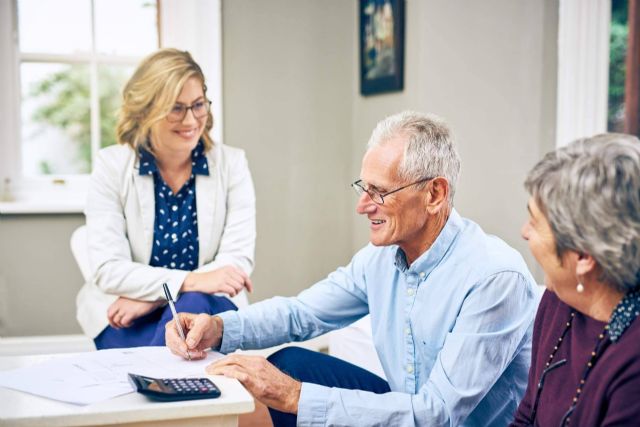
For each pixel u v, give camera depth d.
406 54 3.21
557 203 1.15
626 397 1.11
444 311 1.59
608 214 1.11
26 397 1.27
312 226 3.74
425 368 1.65
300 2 3.62
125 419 1.20
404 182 1.53
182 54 2.46
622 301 1.17
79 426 1.19
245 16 3.54
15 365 1.49
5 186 3.46
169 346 1.64
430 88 3.10
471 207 3.16
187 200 2.51
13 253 3.42
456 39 3.11
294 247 3.72
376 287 1.76
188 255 2.51
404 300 1.68
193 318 1.72
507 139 3.18
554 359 1.33
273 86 3.62
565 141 3.05
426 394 1.49
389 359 1.72
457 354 1.51
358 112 3.70
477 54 3.13
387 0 3.30
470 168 3.15
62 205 3.38
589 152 1.13
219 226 2.55
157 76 2.37
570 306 1.29
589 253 1.14
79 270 3.48
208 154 2.56
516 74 3.16
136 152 2.46
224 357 1.58
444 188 1.56
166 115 2.36
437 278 1.61
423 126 1.55
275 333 1.81
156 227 2.48
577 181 1.13
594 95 3.01
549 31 3.11
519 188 3.20
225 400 1.25
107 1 3.51
